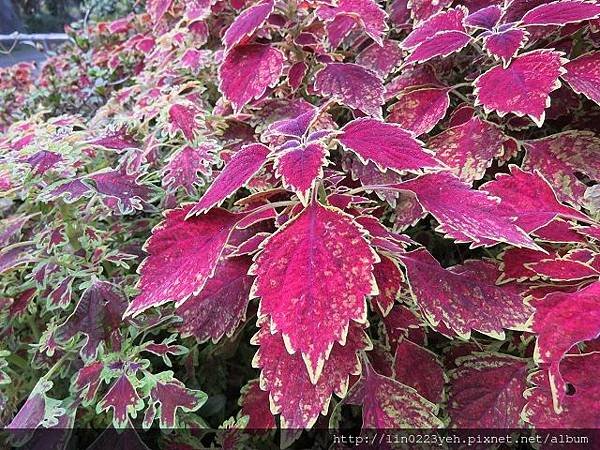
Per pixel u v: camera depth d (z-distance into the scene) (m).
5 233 0.33
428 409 0.24
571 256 0.24
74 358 0.28
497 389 0.25
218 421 0.31
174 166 0.32
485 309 0.24
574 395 0.20
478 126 0.30
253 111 0.36
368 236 0.23
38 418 0.24
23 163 0.29
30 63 0.70
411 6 0.38
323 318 0.19
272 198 0.30
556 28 0.32
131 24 0.68
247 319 0.30
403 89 0.34
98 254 0.30
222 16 0.49
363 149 0.24
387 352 0.27
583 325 0.20
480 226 0.23
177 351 0.26
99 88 0.59
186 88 0.42
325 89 0.33
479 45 0.34
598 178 0.28
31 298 0.31
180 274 0.24
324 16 0.35
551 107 0.32
